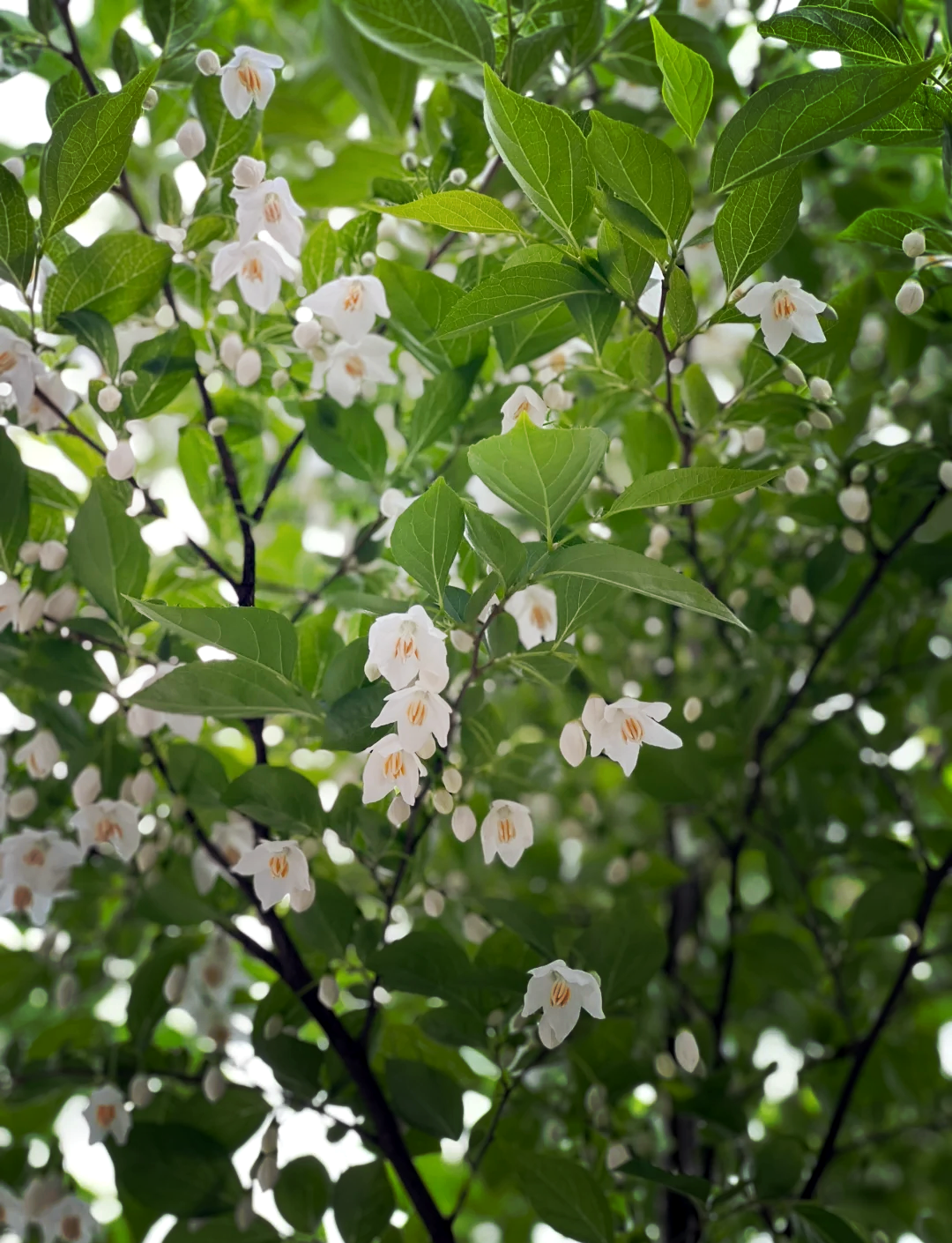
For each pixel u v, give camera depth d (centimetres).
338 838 86
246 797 84
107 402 84
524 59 88
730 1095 93
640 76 96
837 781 101
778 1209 88
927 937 104
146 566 85
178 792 88
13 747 92
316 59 116
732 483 76
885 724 102
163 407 87
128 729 90
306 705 81
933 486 94
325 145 108
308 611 95
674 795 95
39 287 87
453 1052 94
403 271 86
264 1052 88
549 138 78
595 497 94
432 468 93
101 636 86
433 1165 110
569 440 75
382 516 91
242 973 97
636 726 81
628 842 106
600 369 85
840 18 80
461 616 79
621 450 102
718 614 75
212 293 90
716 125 100
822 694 101
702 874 107
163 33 88
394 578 91
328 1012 87
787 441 90
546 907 96
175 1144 90
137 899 90
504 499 77
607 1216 86
